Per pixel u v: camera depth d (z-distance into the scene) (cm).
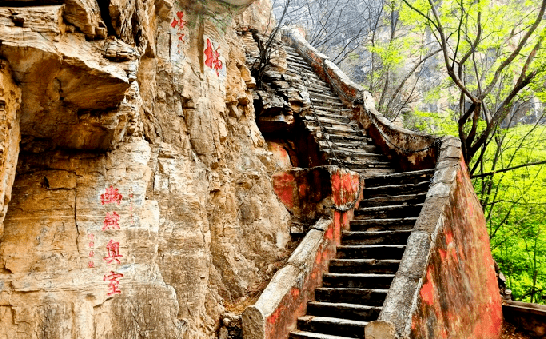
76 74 336
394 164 993
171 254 527
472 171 1086
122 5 369
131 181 447
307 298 633
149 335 412
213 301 577
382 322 499
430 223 654
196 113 657
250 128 823
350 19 2016
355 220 779
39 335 360
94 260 404
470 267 729
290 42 1441
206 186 639
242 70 842
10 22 300
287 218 784
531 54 965
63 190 414
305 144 988
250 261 706
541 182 1097
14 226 387
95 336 383
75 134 408
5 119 305
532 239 1135
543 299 1106
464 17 1069
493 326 772
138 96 470
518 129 1381
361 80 1897
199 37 693
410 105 1809
